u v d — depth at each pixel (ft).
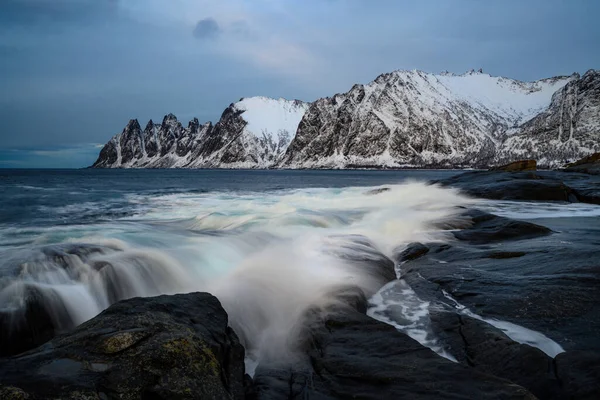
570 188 63.72
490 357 14.44
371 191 77.20
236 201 68.95
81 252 23.79
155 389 10.10
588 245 27.73
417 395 11.59
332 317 17.56
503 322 17.53
